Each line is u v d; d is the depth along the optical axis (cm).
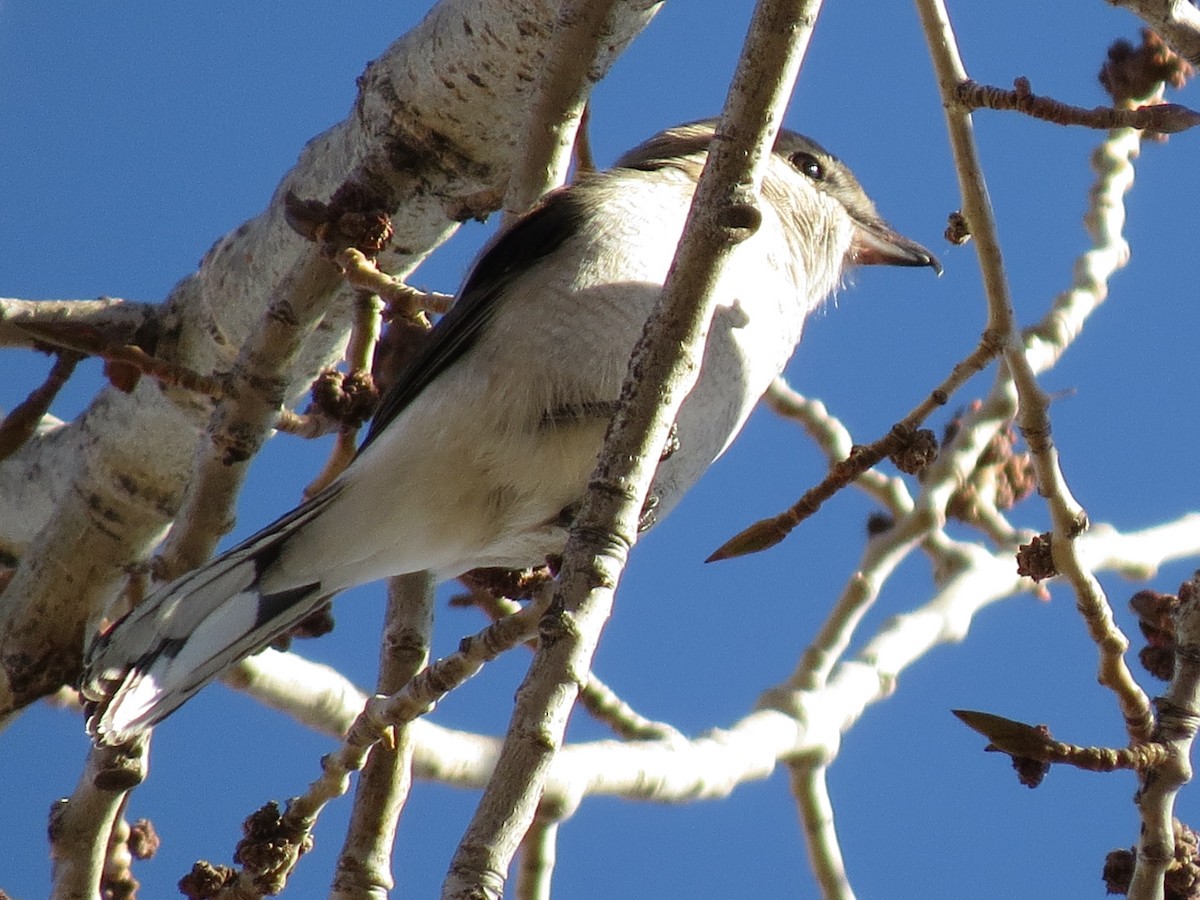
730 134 680
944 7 831
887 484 1163
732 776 1027
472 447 925
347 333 1188
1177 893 858
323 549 912
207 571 888
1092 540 1207
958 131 834
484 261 968
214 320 1204
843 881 1048
